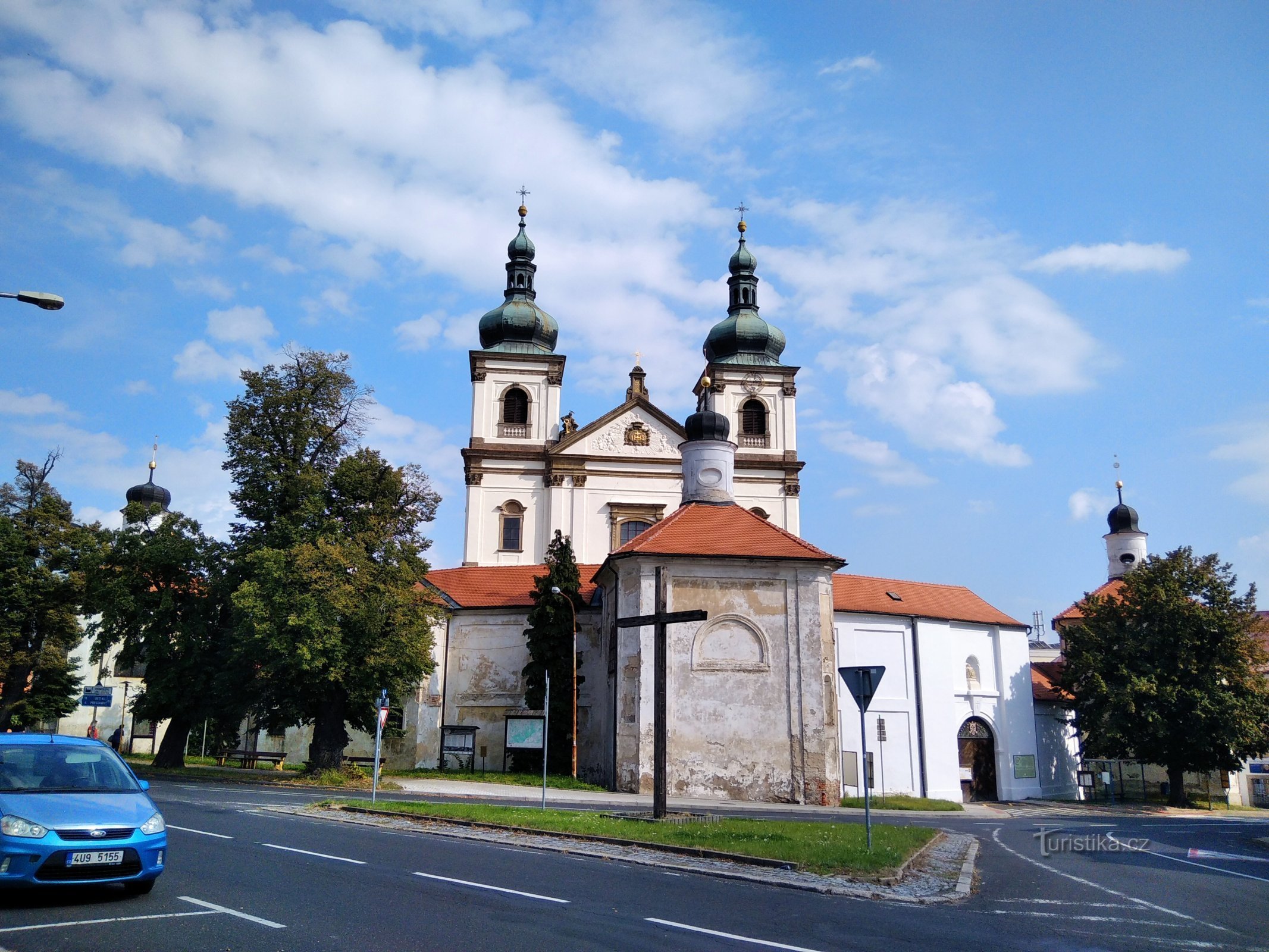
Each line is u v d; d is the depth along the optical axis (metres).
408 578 41.09
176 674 44.53
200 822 20.98
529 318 68.94
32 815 11.56
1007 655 56.75
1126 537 79.81
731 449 44.75
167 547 44.94
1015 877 17.70
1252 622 54.56
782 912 12.66
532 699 47.34
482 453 64.38
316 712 40.88
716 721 37.41
